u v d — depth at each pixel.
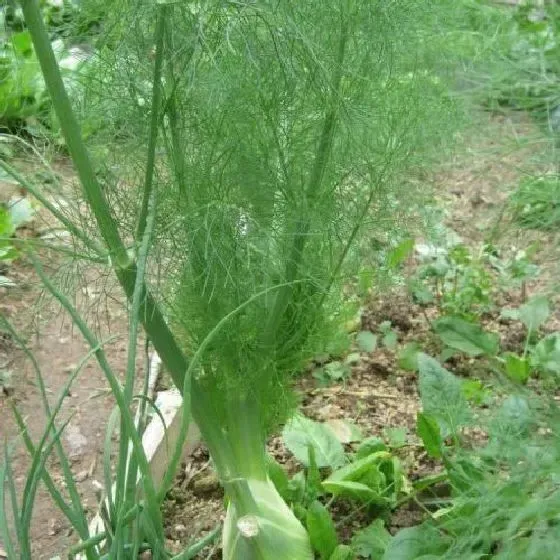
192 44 0.58
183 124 0.66
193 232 0.66
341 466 0.87
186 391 0.59
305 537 0.75
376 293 1.20
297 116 0.67
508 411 0.77
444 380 0.86
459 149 1.08
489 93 1.20
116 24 0.62
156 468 0.92
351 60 0.68
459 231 1.40
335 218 0.72
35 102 1.12
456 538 0.69
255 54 0.61
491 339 1.11
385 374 1.13
